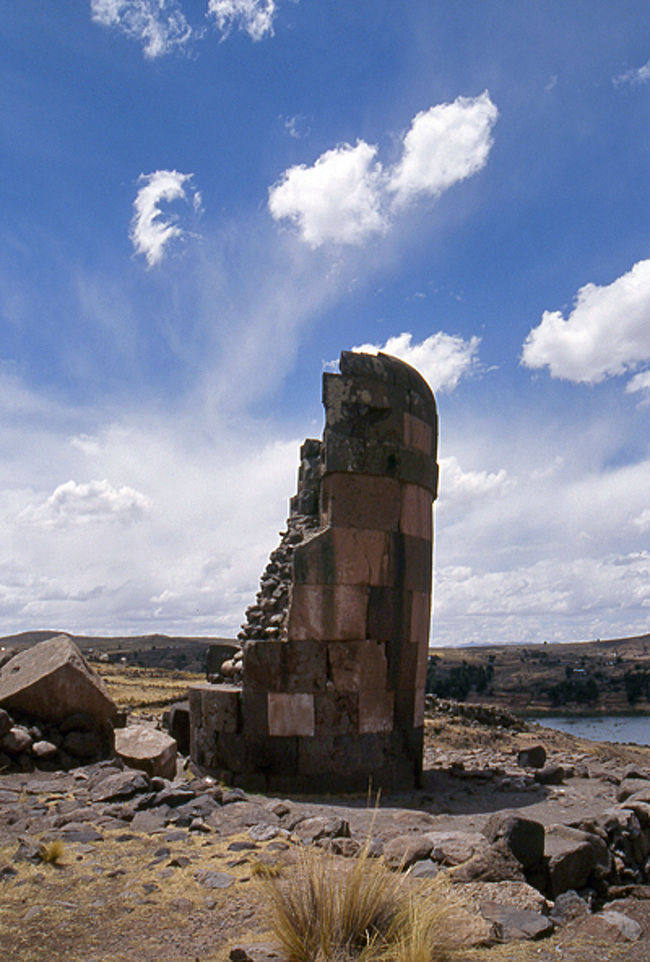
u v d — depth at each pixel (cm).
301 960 453
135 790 810
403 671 1183
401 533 1191
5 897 549
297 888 514
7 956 460
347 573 1133
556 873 643
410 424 1220
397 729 1172
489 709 2767
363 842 686
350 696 1117
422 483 1237
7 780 875
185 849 661
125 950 473
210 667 1573
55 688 1005
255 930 502
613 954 506
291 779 1101
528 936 526
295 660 1117
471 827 866
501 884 601
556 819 927
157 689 3997
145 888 572
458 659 13338
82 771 911
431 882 584
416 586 1213
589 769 1488
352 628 1128
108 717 1059
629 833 810
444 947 484
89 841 670
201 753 1205
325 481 1180
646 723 5978
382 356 1230
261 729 1127
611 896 680
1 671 1109
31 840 655
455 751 1856
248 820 757
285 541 1338
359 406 1171
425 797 1082
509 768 1457
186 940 488
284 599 1249
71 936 491
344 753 1105
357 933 470
